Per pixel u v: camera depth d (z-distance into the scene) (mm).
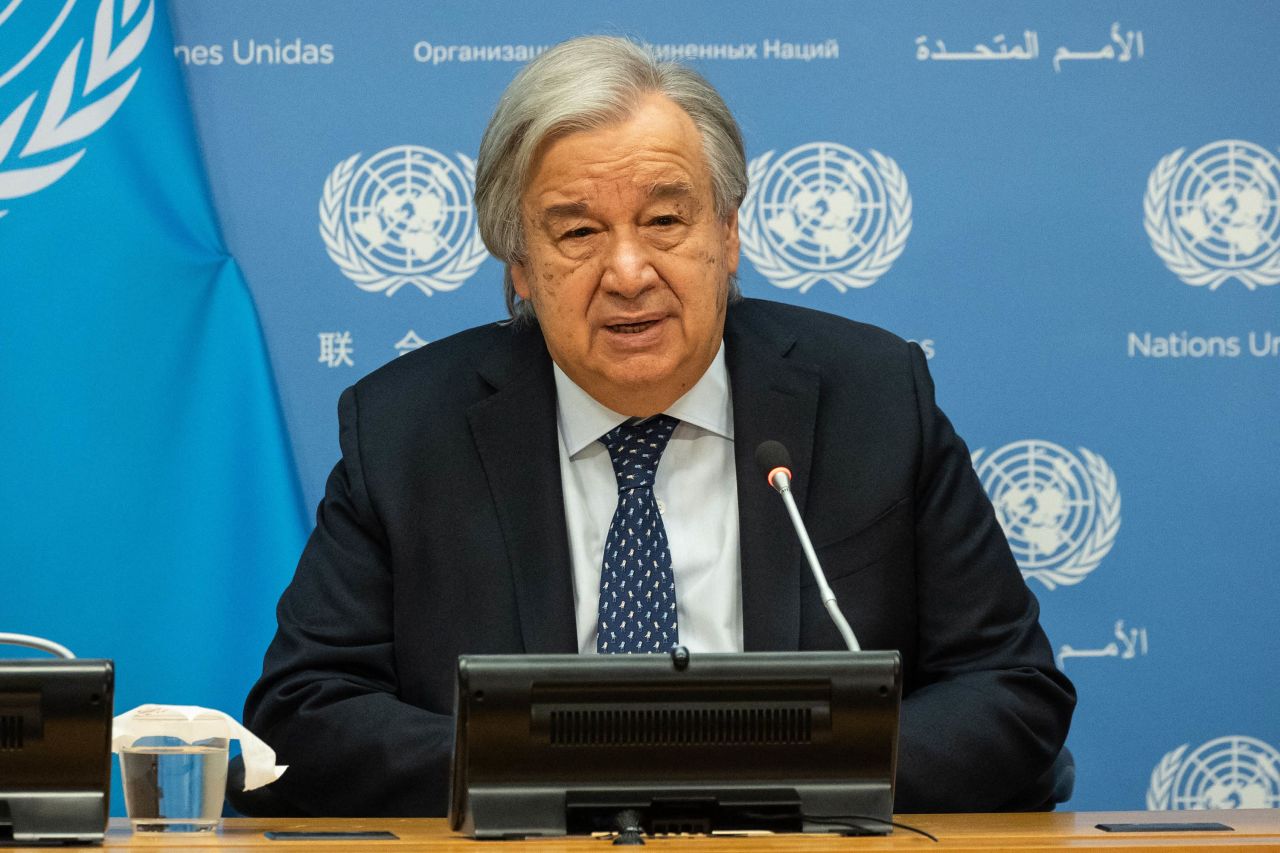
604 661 7094
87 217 13289
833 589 10312
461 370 11234
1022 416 13508
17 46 13328
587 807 7027
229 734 8102
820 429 10734
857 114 13602
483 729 7008
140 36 13438
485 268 13641
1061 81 13617
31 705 7043
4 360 13133
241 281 13461
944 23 13609
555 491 10562
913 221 13594
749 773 7156
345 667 10375
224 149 13516
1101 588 13477
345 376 13547
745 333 11125
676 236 9977
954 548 10609
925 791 9133
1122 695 13438
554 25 13594
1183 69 13633
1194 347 13570
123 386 13242
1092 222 13594
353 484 10812
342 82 13562
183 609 13164
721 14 13594
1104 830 7633
